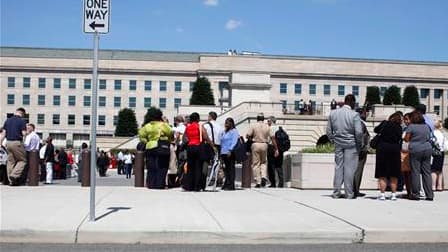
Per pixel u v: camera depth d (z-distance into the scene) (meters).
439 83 109.44
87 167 17.20
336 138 13.72
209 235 8.77
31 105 110.62
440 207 12.04
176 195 14.27
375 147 13.66
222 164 17.12
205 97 86.31
